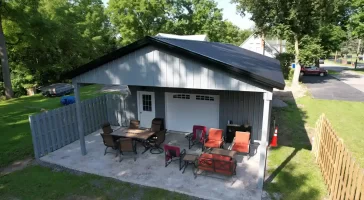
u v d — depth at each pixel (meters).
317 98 18.25
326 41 26.45
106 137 8.20
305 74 32.78
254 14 22.38
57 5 28.20
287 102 17.08
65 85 22.17
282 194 6.11
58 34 24.55
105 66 7.59
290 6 20.72
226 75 6.08
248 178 6.84
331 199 5.76
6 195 6.20
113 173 7.21
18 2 19.58
